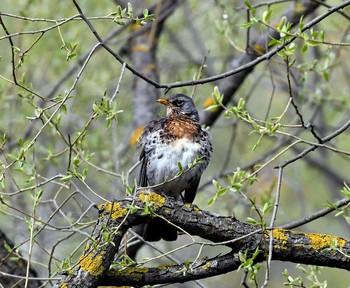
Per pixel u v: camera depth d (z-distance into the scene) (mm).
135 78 14703
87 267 8406
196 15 16125
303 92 13820
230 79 13094
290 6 13375
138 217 8734
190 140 11305
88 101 14648
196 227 8789
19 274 10664
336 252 8719
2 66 14961
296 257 8734
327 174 16797
